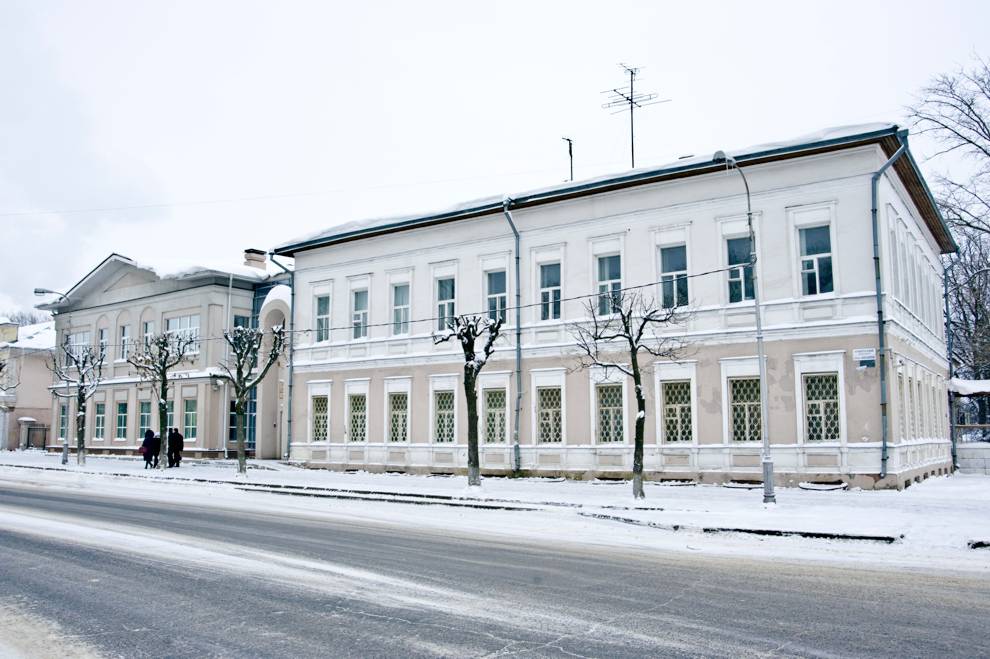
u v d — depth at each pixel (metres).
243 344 34.56
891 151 26.16
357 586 10.71
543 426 31.34
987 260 50.78
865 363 24.89
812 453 25.53
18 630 8.52
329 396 38.16
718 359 27.34
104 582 10.98
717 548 14.59
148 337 46.88
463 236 34.22
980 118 38.84
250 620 8.88
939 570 12.24
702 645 7.85
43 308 59.53
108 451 53.03
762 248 26.94
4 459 48.44
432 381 34.50
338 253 38.62
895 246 27.53
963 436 54.50
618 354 29.53
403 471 34.97
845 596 10.20
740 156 26.91
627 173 29.27
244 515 19.81
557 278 31.69
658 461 28.19
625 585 10.90
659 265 29.06
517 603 9.70
